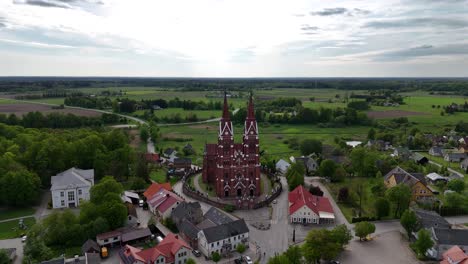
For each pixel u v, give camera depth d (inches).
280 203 5497.1
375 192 5634.8
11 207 5226.4
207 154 6299.2
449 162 7805.1
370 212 5083.7
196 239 4087.1
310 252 3599.9
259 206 5315.0
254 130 5625.0
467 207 5027.1
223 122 5531.5
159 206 4968.0
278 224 4734.3
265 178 6771.7
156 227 4539.9
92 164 6441.9
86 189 5364.2
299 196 5142.7
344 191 5442.9
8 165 5433.1
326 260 3806.6
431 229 4065.0
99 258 3602.4
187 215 4562.0
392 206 5231.3
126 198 5226.4
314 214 4726.9
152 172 7032.5
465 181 6279.5
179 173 6924.2
